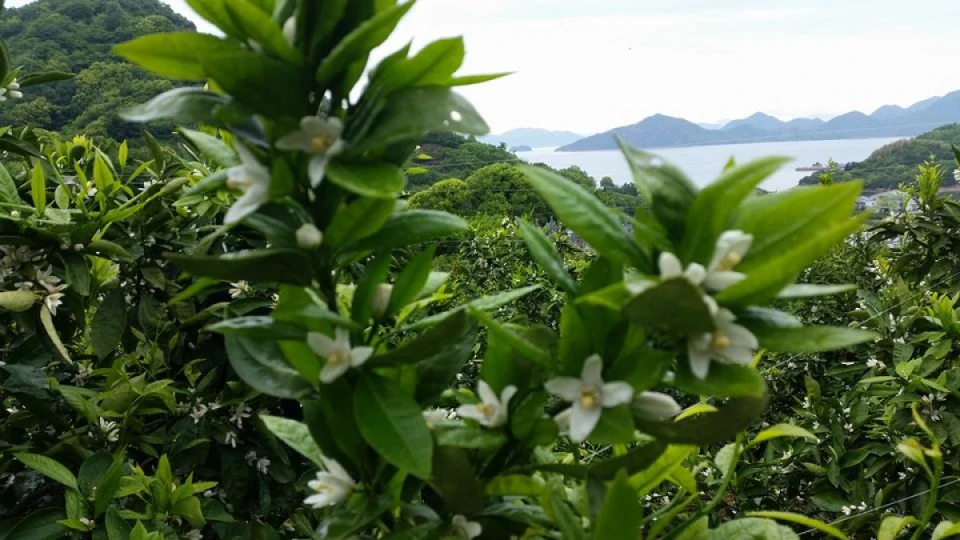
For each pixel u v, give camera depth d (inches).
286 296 37.4
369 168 33.6
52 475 81.0
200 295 111.8
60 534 82.6
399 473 38.7
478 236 225.1
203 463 110.2
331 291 37.6
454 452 36.2
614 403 33.4
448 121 33.4
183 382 113.0
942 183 154.4
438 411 43.0
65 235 92.1
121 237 105.0
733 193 32.5
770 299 31.9
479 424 39.6
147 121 33.5
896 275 161.8
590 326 36.5
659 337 34.9
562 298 190.4
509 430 38.4
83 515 82.0
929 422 108.2
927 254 148.3
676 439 34.7
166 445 105.3
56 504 95.2
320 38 35.2
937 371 118.4
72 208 109.2
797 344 32.3
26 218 93.9
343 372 36.5
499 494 41.1
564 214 35.4
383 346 42.3
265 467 109.1
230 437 106.4
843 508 114.1
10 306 85.6
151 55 34.2
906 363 110.0
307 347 38.3
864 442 126.3
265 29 33.8
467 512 38.3
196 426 105.5
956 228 145.4
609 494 32.9
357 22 36.2
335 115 36.8
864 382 114.0
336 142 33.5
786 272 30.6
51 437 98.4
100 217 94.4
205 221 113.7
